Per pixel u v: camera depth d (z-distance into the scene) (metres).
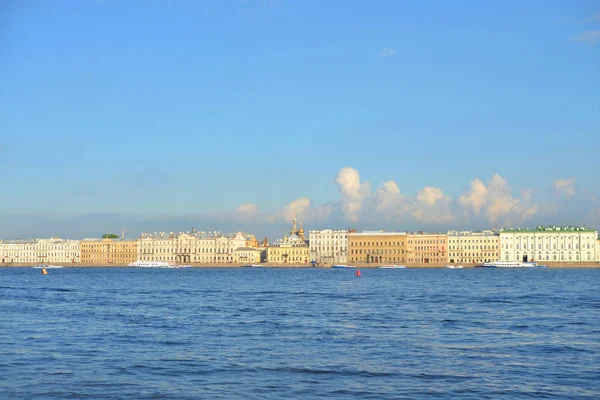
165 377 50.66
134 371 52.62
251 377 50.66
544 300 119.62
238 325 80.25
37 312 97.50
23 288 165.50
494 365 54.59
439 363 55.44
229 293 144.75
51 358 57.66
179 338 69.06
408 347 63.06
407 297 129.00
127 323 82.56
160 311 99.00
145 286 177.62
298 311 98.50
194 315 92.69
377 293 142.62
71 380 49.72
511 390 46.81
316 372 52.25
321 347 63.19
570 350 61.16
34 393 46.31
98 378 50.34
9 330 75.50
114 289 161.88
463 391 46.59
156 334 72.06
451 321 84.00
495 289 157.38
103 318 88.62
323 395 45.72
